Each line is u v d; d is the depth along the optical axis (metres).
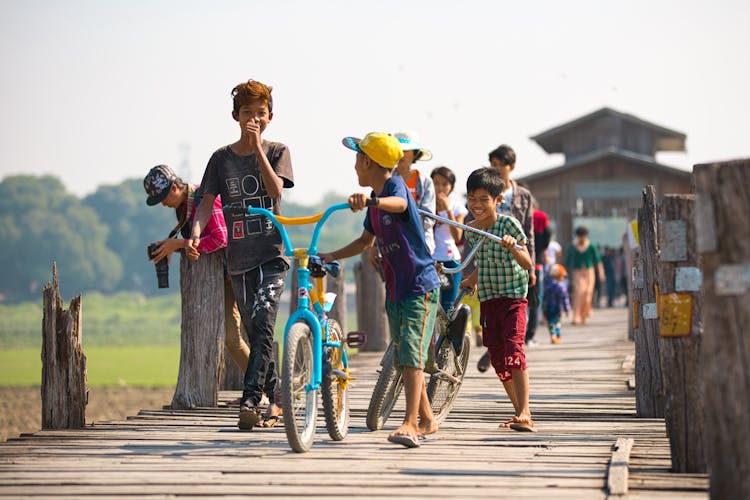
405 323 19.28
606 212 111.81
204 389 25.56
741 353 12.76
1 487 16.23
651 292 23.62
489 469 16.95
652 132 124.06
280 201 22.83
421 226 19.34
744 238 12.80
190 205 24.27
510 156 29.02
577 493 15.06
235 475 16.81
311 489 15.67
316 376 19.00
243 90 22.05
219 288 25.52
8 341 181.12
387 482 16.02
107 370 99.44
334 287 40.28
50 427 22.70
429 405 21.09
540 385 31.59
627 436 20.69
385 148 19.09
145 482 16.39
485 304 21.97
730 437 12.80
